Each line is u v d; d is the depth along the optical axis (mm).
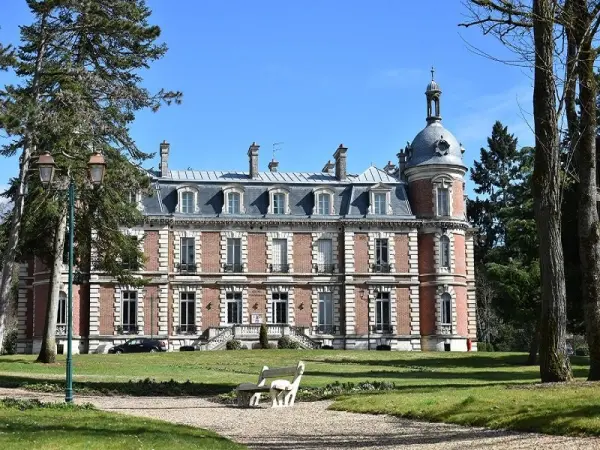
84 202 39781
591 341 20719
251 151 67750
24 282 63562
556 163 21188
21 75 37812
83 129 36719
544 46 20562
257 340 62781
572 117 21391
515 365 43656
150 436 13977
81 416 17469
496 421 15250
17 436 13586
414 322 65875
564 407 15078
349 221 65812
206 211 65062
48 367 38156
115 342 61688
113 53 40062
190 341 63125
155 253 63406
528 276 47406
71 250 22078
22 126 34844
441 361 47219
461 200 67375
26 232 39844
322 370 37719
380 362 46062
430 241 66438
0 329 35062
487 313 83188
